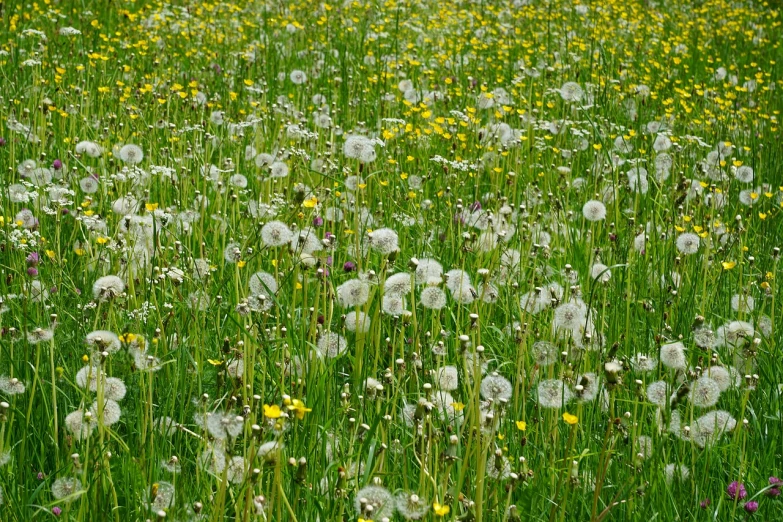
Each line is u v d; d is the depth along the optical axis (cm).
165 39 982
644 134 784
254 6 1209
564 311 385
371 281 382
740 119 887
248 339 349
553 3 1383
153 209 427
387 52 1027
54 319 364
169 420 347
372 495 272
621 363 390
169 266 435
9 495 292
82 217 462
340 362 403
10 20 941
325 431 313
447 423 328
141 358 354
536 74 857
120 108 704
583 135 771
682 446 349
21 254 447
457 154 691
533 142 741
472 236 494
